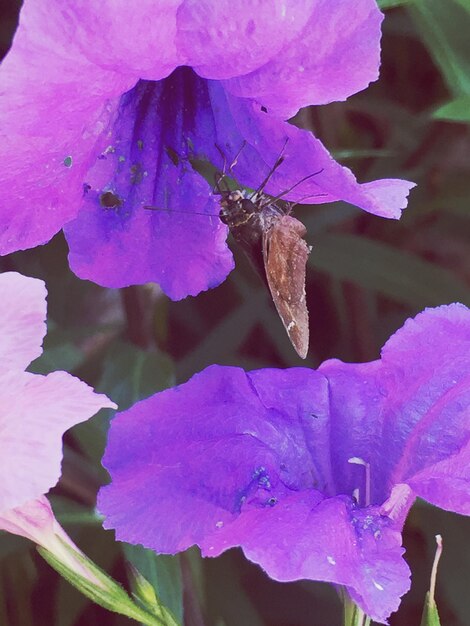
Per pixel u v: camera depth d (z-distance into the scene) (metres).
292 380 0.26
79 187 0.25
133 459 0.25
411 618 0.38
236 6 0.24
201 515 0.24
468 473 0.24
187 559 0.32
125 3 0.23
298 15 0.24
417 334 0.26
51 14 0.23
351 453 0.26
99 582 0.26
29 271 0.38
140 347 0.34
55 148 0.24
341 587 0.26
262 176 0.26
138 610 0.26
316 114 0.33
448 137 0.36
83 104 0.24
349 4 0.24
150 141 0.26
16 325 0.24
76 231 0.27
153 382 0.32
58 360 0.33
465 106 0.29
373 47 0.24
